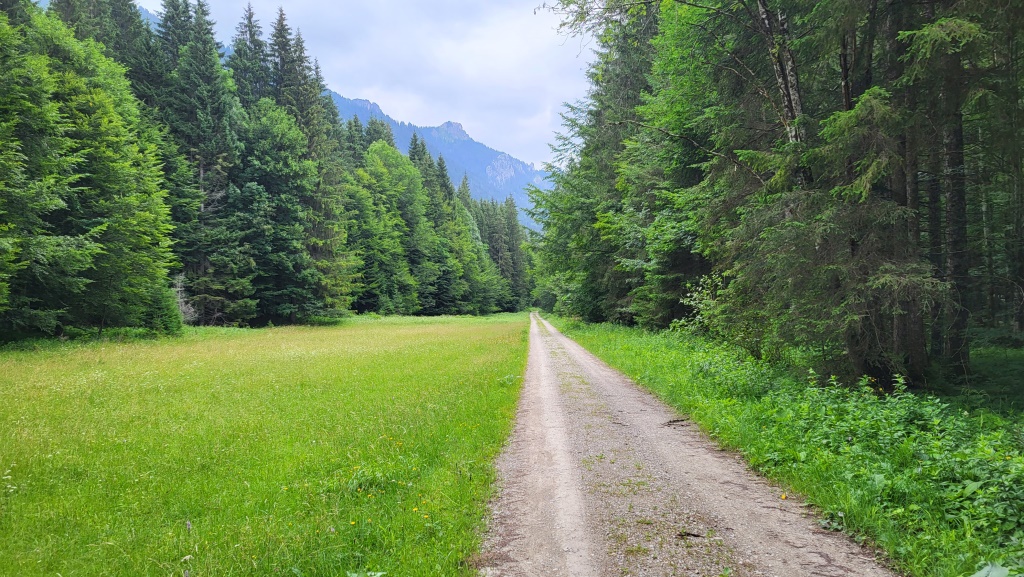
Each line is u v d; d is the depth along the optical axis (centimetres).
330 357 1891
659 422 827
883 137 779
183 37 4309
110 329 2659
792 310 905
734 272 1197
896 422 620
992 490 408
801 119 980
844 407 705
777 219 927
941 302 782
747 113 1209
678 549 387
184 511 479
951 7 763
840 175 920
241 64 5031
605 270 3030
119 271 2586
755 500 488
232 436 746
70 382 1199
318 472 585
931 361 1066
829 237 854
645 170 2181
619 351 1866
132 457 644
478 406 929
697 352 1499
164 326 2897
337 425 804
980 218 1467
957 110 830
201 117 4041
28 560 375
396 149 8319
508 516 463
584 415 883
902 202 899
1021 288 1116
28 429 746
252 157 4316
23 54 2234
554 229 3144
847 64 1012
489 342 2583
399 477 553
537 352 2039
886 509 434
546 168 3059
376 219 6606
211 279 4003
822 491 476
